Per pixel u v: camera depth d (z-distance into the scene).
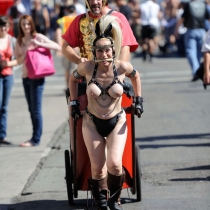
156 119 25.17
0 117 22.02
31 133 23.92
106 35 12.78
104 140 13.13
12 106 30.25
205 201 14.34
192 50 34.47
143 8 50.03
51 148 21.14
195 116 25.52
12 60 21.31
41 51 20.61
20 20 20.62
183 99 29.95
